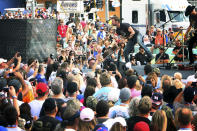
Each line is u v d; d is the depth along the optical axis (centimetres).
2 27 1881
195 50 2573
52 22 1917
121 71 1633
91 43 2433
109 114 866
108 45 2347
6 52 1883
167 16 3647
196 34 1588
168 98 912
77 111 684
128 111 788
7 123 711
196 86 1024
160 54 2012
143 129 655
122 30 1577
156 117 711
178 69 1745
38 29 1881
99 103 782
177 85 1015
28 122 759
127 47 1598
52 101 737
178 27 3556
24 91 998
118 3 3809
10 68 1283
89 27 3186
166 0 3672
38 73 1197
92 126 713
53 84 891
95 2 3856
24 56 1859
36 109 881
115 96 917
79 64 1827
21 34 1859
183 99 892
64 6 3378
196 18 1543
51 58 1725
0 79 966
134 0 3816
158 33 2545
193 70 1702
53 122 718
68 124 670
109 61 1711
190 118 692
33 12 1970
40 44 1891
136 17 3859
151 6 3809
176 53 2023
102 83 989
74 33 2738
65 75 1133
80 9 3388
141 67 1844
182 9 3688
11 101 897
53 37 1922
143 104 744
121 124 656
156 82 1088
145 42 2947
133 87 1016
